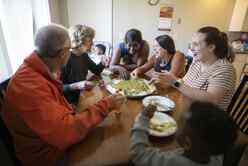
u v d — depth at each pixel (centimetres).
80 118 83
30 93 76
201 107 59
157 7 395
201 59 127
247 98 132
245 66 371
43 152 87
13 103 77
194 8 404
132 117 104
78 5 373
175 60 182
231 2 404
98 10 383
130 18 397
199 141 55
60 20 371
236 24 402
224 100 120
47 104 76
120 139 86
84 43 159
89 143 83
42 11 258
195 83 136
